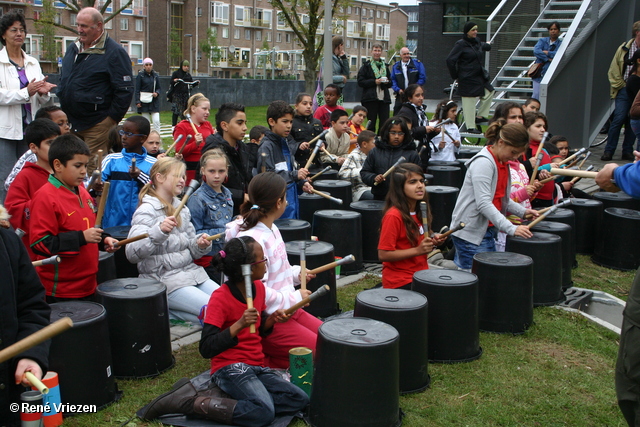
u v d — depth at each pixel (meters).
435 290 4.06
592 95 12.93
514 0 13.80
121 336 3.74
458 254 5.45
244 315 3.22
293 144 8.03
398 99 11.95
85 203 4.12
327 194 6.49
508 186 5.43
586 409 3.61
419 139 8.72
